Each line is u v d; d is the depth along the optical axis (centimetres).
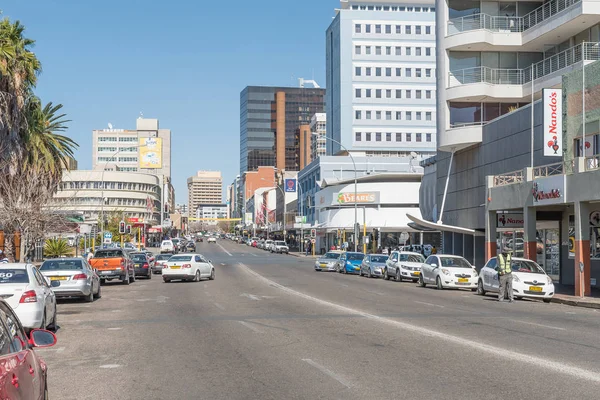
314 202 10488
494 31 4391
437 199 5047
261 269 5341
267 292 2883
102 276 3597
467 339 1396
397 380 956
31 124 4206
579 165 2680
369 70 11912
